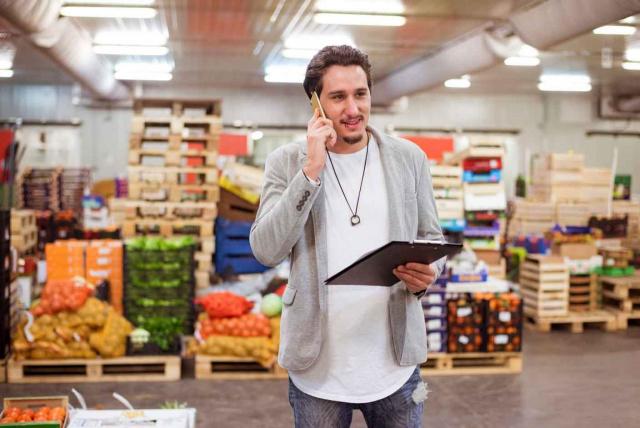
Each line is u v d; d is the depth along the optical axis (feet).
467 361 21.24
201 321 19.90
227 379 19.42
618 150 69.72
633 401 18.26
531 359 22.66
